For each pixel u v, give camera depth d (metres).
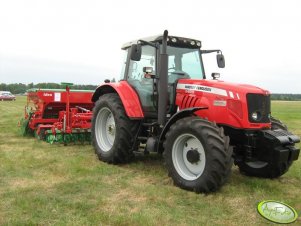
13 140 8.46
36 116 8.98
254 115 4.87
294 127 13.70
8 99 41.47
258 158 4.93
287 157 4.78
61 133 7.76
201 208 4.09
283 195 4.65
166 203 4.23
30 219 3.63
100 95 7.25
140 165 6.11
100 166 5.97
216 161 4.40
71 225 3.51
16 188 4.64
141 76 6.19
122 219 3.64
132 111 5.95
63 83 7.66
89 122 7.95
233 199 4.42
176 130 4.89
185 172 4.92
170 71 5.84
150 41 5.97
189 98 5.37
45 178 5.17
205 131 4.52
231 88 4.93
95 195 4.45
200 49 6.33
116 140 6.04
